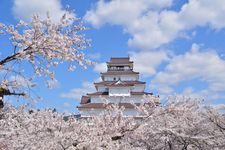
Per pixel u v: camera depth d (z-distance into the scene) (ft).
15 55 24.99
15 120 32.40
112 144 34.40
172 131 44.80
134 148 41.45
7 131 30.63
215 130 55.62
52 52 26.86
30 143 30.50
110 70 228.63
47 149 31.32
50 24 26.94
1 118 34.45
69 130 35.09
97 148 33.37
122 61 229.25
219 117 55.26
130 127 37.52
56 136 31.50
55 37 26.22
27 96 26.53
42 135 32.76
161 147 49.49
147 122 40.83
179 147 50.83
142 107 40.78
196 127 51.34
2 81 24.97
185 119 47.62
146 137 44.75
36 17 26.37
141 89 202.59
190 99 46.37
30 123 34.35
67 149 32.12
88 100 199.62
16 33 25.55
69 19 27.94
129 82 207.72
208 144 50.16
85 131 35.14
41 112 36.35
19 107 34.91
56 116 36.37
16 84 25.79
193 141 50.06
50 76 27.37
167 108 40.81
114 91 192.95
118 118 37.88
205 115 55.47
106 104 41.24
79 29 28.68
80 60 28.55
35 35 26.17
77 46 28.53
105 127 36.94
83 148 33.58
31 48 25.76
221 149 52.95
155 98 41.14
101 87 209.36
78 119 38.45
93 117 39.01
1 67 24.58
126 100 189.37
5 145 29.71
